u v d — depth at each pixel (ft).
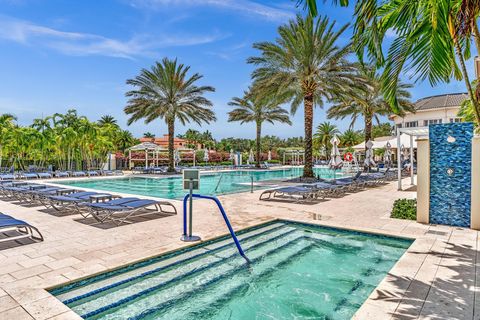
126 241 17.25
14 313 9.37
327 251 17.70
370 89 57.06
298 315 11.06
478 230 19.42
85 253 15.15
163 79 77.25
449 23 14.61
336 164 82.38
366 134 79.61
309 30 51.37
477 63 26.94
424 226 20.66
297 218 23.57
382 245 18.79
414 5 16.33
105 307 11.19
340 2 12.65
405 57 17.11
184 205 18.12
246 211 26.63
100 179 66.49
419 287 11.05
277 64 55.31
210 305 11.79
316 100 62.75
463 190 20.38
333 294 12.64
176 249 15.94
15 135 73.92
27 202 32.22
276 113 101.40
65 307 9.80
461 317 9.02
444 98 102.37
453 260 13.84
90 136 83.71
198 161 133.59
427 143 21.34
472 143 19.65
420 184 21.68
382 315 9.13
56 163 88.07
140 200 25.09
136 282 13.08
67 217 24.26
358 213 25.64
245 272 14.78
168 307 11.65
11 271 12.80
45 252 15.29
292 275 14.49
